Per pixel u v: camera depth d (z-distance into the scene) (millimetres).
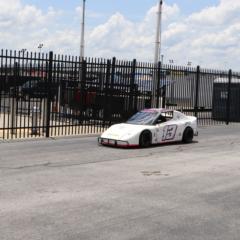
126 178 10852
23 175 10844
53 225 7078
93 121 21766
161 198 8977
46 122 18828
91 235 6668
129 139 15742
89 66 21266
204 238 6715
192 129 18172
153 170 11984
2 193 9031
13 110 18672
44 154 14102
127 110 21938
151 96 22828
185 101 25344
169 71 24125
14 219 7332
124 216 7668
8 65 19953
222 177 11273
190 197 9133
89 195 9039
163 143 17203
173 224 7328
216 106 28406
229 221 7578
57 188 9586
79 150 15133
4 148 15125
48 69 18375
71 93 21781
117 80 21781
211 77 27156
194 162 13438
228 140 19250
